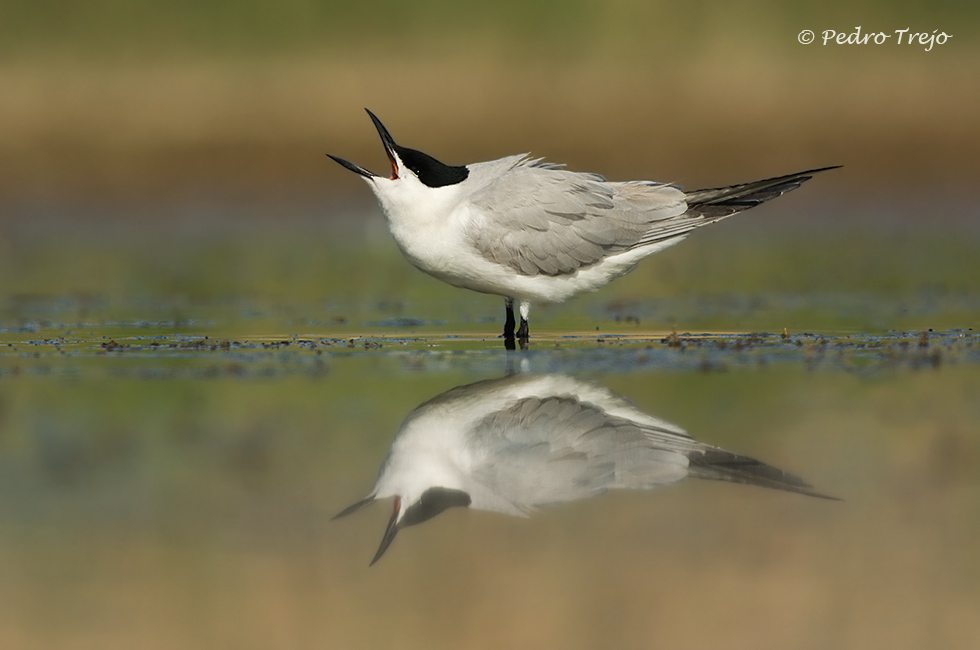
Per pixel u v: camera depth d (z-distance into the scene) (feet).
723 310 45.73
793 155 76.59
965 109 79.20
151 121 76.02
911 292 48.62
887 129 78.28
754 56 83.87
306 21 84.79
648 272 55.52
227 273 54.19
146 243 61.36
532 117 78.48
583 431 28.89
